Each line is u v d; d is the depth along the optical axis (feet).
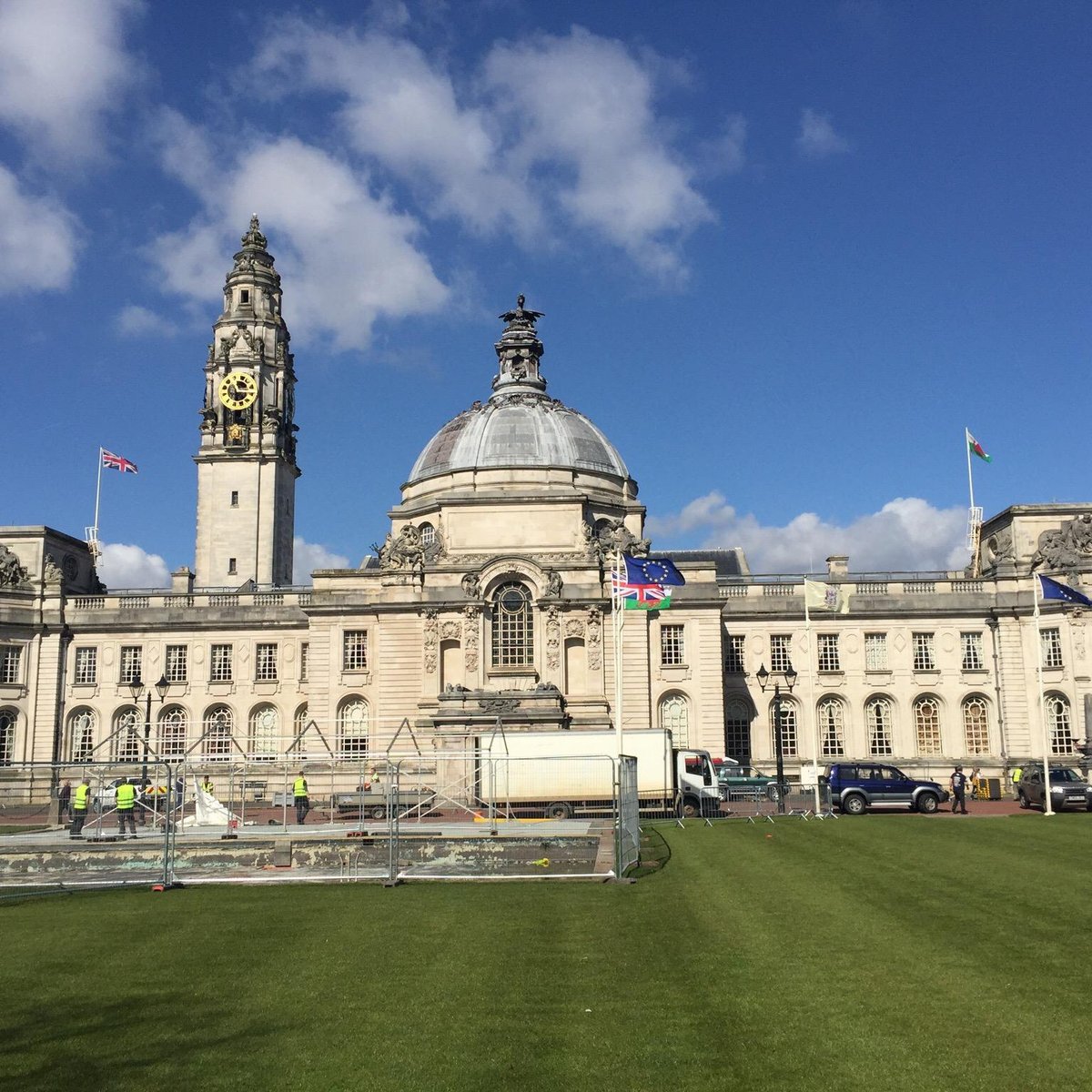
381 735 262.67
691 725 269.23
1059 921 86.02
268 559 367.04
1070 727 274.77
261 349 383.24
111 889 115.96
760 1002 64.69
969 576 323.78
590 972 72.74
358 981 71.31
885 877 110.52
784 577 302.45
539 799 202.80
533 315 356.18
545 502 275.59
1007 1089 50.70
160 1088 52.26
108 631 305.94
